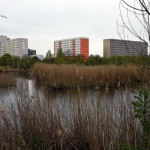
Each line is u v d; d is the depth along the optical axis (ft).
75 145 15.64
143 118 12.31
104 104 16.31
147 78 12.22
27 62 59.67
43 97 18.38
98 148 13.10
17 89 18.48
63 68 52.85
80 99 17.53
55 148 15.17
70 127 16.24
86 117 15.98
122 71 48.98
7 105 17.38
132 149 11.83
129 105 15.20
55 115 16.17
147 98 11.97
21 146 13.73
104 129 13.83
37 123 15.88
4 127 15.17
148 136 11.97
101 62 78.07
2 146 13.87
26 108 16.34
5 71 65.67
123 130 13.69
